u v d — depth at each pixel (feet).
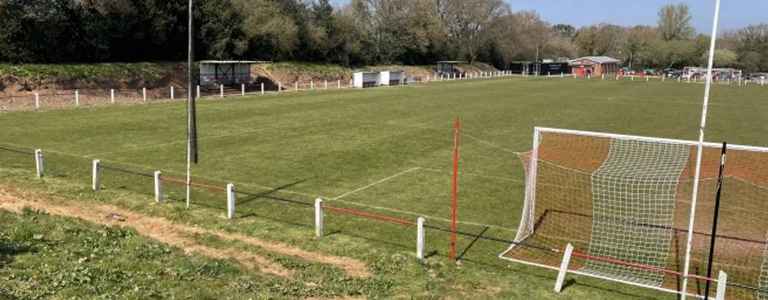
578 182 61.82
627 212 53.62
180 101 145.48
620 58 536.42
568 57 539.29
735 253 44.65
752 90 239.91
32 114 112.78
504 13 437.99
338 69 278.05
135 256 39.52
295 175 67.97
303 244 45.62
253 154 79.36
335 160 76.69
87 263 36.83
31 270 34.47
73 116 111.96
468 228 50.75
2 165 67.92
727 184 61.00
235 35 233.96
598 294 37.88
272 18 249.55
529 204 49.11
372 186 63.87
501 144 92.27
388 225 50.83
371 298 35.55
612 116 134.00
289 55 263.49
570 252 37.76
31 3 165.99
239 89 189.47
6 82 144.77
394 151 83.92
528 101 168.04
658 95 200.34
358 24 330.13
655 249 45.42
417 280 39.04
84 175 64.85
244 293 34.30
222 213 52.39
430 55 371.15
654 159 70.74
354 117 120.78
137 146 83.25
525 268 42.01
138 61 204.54
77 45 183.01
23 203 53.72
